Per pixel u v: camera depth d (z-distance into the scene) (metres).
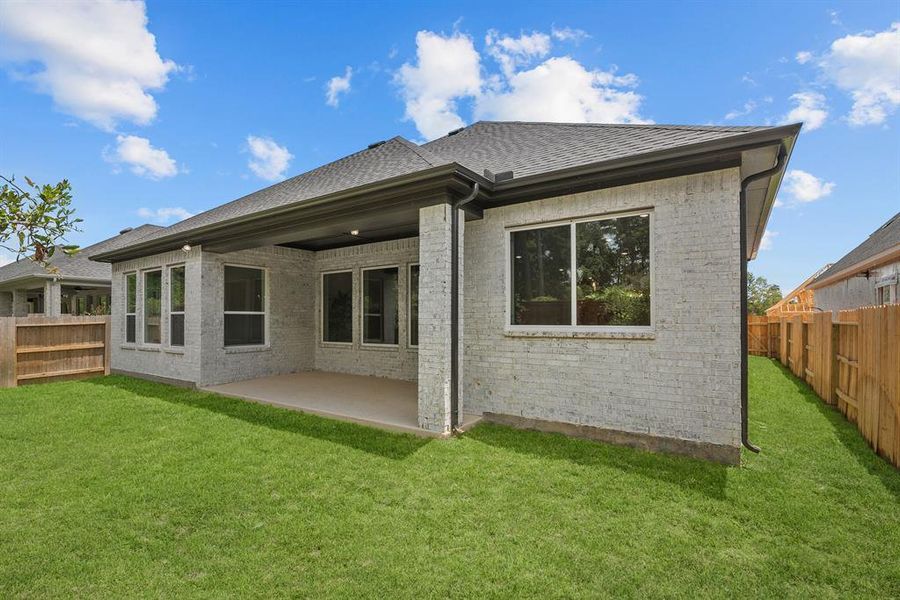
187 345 9.13
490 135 9.05
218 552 3.13
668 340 5.11
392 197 6.05
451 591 2.74
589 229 5.73
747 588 2.78
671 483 4.25
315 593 2.71
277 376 9.99
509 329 6.23
